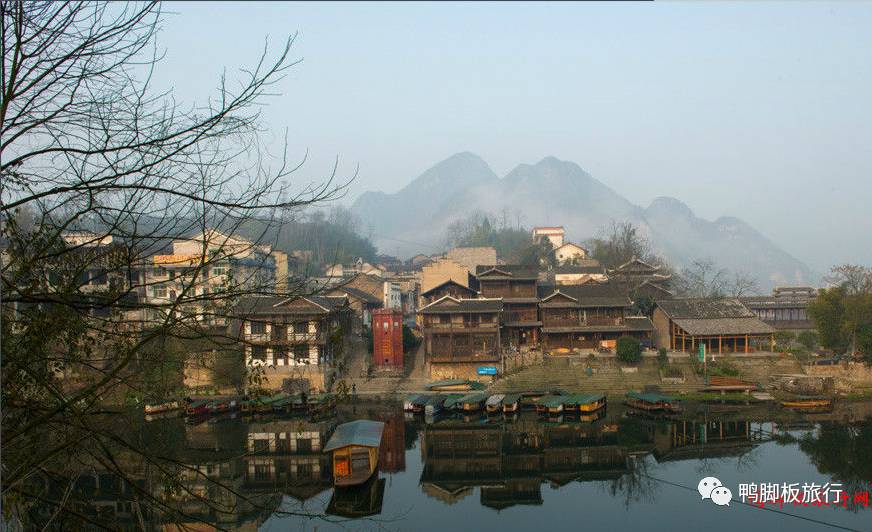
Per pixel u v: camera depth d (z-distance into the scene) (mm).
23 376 9188
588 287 69312
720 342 63312
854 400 53281
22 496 9305
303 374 53438
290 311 44406
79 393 9797
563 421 47750
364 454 31344
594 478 33938
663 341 68250
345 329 12469
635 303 73625
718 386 54656
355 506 29406
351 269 107250
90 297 9234
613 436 43000
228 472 34031
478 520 27703
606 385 57219
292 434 43500
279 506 28562
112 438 9555
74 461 11117
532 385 57219
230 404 50094
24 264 8484
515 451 39594
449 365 59781
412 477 34312
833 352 64125
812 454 37844
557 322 65625
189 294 9750
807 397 51844
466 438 43062
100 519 10273
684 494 31125
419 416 49656
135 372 10078
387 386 57281
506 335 66875
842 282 66125
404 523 27188
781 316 81625
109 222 8664
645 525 27000
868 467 35031
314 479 33250
